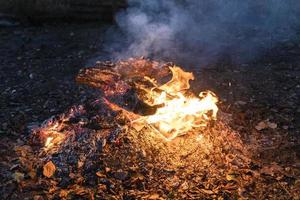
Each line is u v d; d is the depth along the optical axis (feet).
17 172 5.24
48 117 6.37
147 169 5.15
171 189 4.97
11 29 9.53
